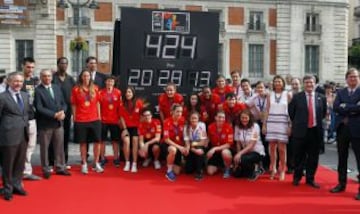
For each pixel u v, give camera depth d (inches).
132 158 384.5
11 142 280.7
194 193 304.8
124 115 380.5
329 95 574.2
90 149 464.8
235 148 359.3
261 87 365.1
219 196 297.7
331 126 573.0
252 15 1632.6
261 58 1651.1
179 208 269.6
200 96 382.3
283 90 343.0
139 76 394.9
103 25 1488.7
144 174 361.1
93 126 358.3
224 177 352.2
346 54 1740.9
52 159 370.9
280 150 342.6
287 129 340.2
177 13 398.9
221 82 382.6
